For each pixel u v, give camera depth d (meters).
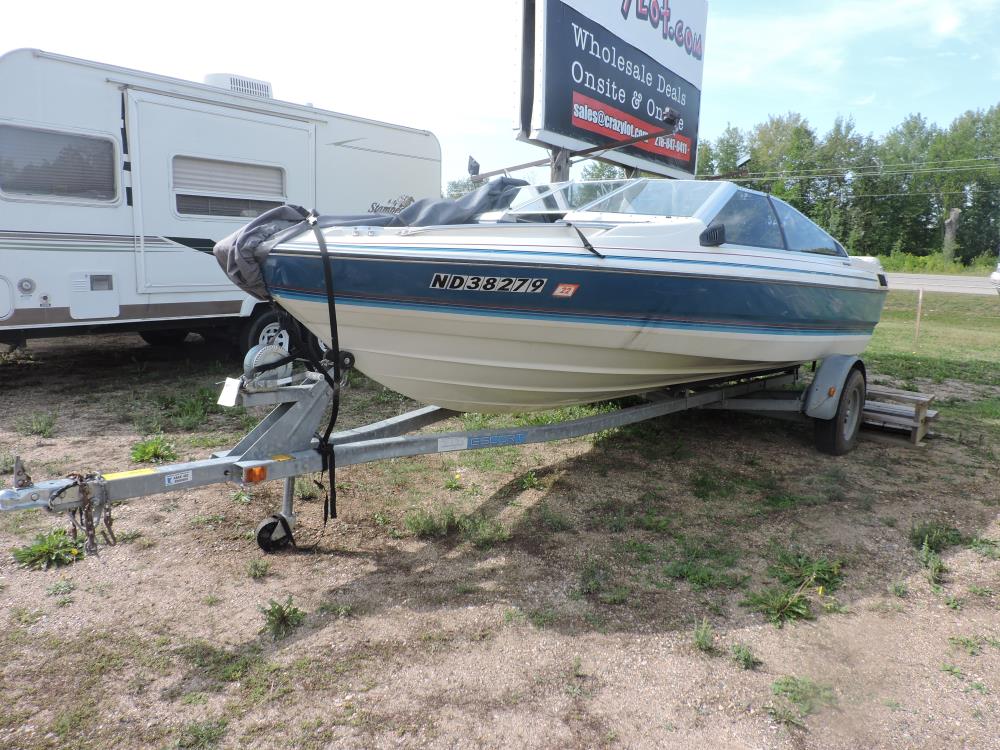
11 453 4.82
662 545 3.73
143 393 6.65
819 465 5.10
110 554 3.45
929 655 2.78
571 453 5.25
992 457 5.36
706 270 3.98
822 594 3.23
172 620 2.91
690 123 11.30
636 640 2.85
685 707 2.44
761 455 5.32
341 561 3.47
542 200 4.59
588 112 8.67
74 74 6.11
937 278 35.47
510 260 3.44
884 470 5.02
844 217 55.19
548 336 3.74
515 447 5.34
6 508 2.61
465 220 4.16
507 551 3.63
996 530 3.98
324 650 2.73
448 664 2.66
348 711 2.39
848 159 54.75
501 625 2.93
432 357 3.75
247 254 3.50
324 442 3.47
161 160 6.75
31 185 5.97
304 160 7.92
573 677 2.59
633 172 10.42
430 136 9.32
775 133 58.25
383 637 2.83
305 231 3.52
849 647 2.83
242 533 3.73
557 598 3.16
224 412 6.09
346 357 3.70
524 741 2.26
